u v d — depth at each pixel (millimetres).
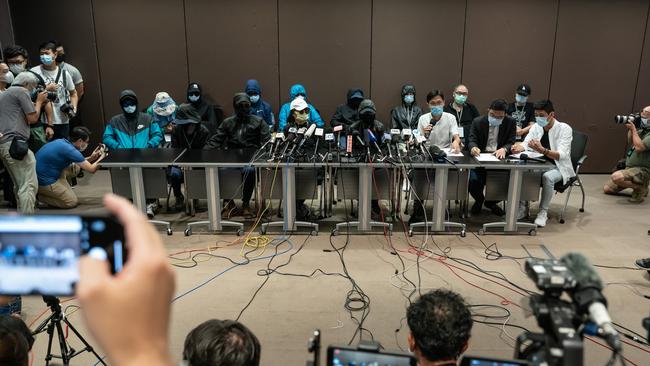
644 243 4141
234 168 4363
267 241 4191
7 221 447
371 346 1254
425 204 4926
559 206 5078
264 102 5684
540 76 6086
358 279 3539
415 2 5895
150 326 295
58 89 5262
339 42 6012
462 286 3441
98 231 446
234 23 5965
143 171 4359
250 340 1453
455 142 4586
